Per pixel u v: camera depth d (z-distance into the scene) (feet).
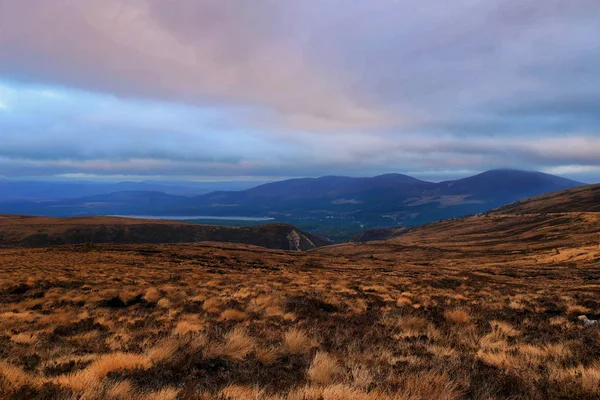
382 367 22.02
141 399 17.26
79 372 21.04
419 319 39.68
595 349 27.14
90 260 135.23
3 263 118.32
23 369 24.00
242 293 62.34
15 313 51.13
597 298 58.44
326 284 78.79
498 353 25.99
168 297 61.00
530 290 79.41
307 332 32.65
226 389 17.95
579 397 17.01
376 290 69.72
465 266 191.62
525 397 17.39
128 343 31.68
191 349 26.17
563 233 317.63
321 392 17.04
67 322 43.98
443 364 22.18
